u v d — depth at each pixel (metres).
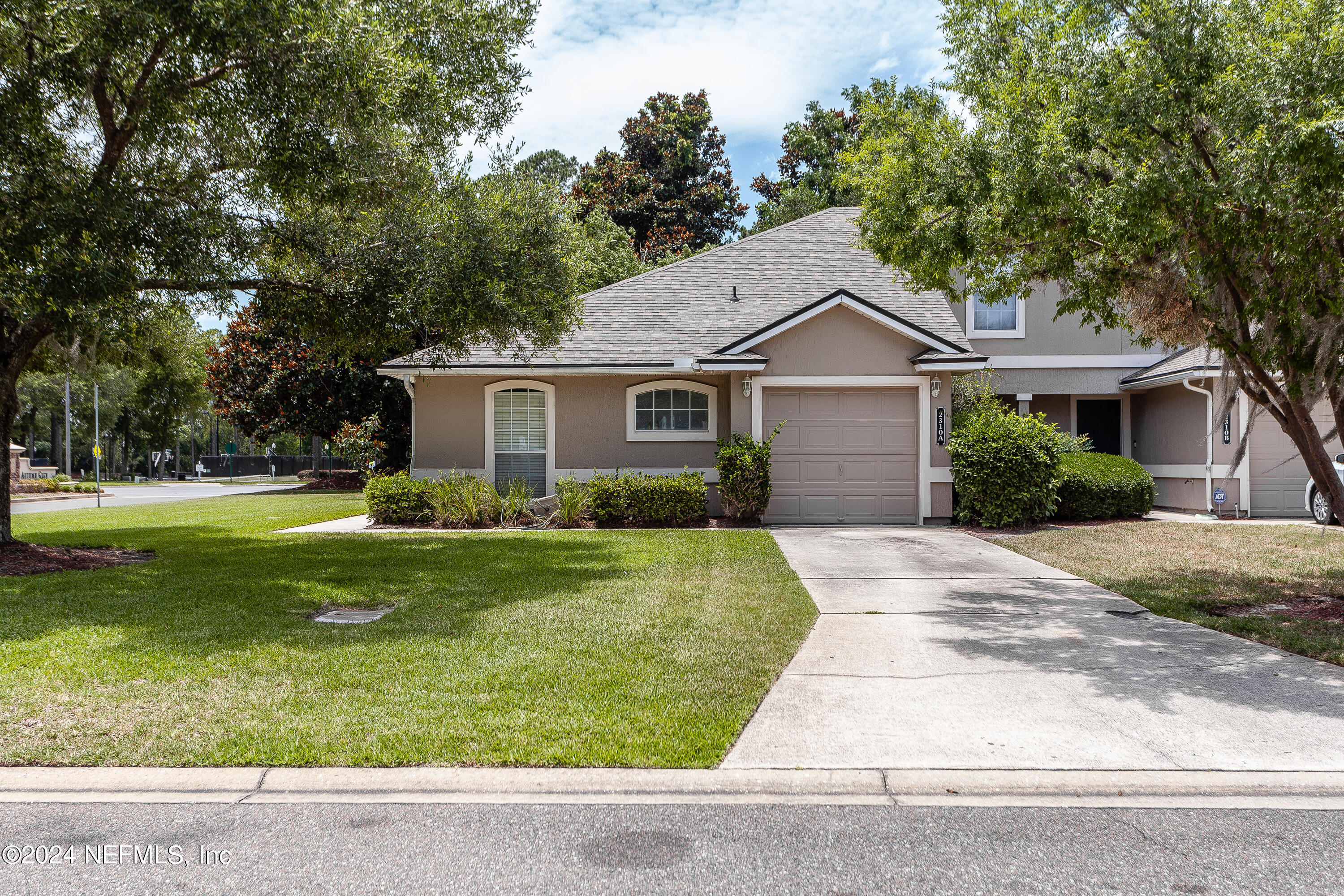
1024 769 4.28
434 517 14.77
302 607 7.60
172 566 9.83
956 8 7.75
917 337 14.09
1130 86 6.64
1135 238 6.81
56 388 49.31
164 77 8.68
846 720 4.96
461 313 10.34
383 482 14.92
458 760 4.32
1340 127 5.67
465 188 10.85
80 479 56.56
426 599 7.98
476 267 10.54
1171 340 9.28
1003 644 6.61
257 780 4.17
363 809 3.92
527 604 7.79
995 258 8.52
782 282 17.36
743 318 16.25
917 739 4.67
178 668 5.71
